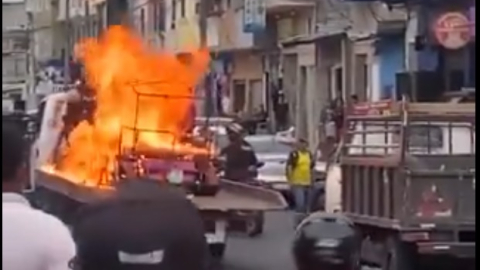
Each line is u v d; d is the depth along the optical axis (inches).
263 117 1857.8
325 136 1328.7
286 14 1811.0
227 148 903.7
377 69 1406.3
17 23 2970.0
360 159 625.9
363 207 621.6
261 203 677.9
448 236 580.1
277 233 829.8
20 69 2645.2
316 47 1675.7
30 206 228.7
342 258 539.2
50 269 216.1
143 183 304.2
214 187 699.4
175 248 283.0
